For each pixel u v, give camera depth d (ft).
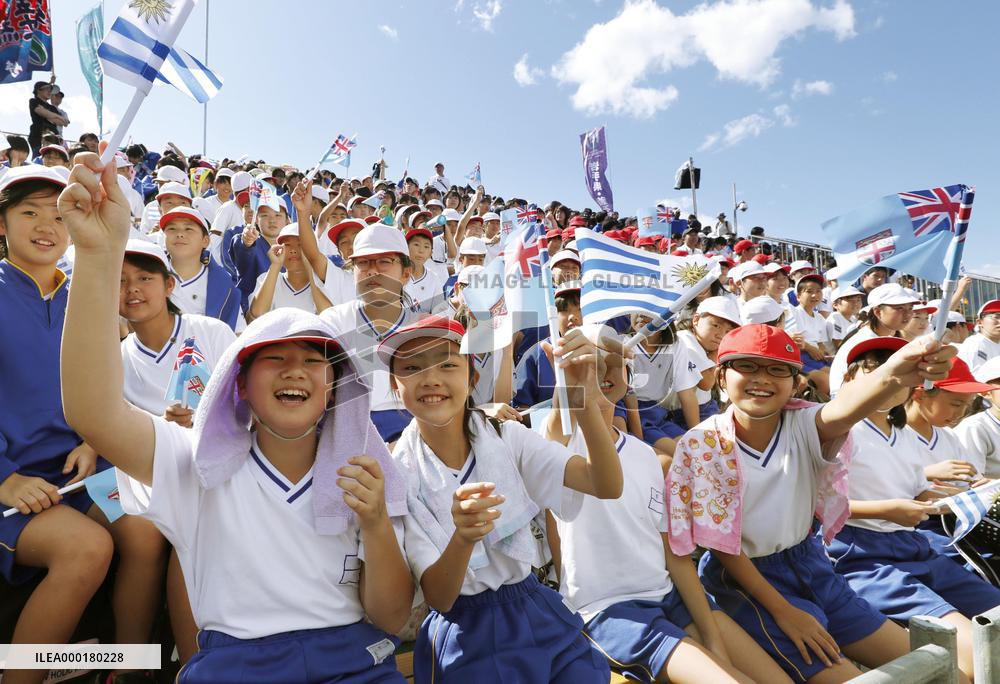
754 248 32.53
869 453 9.95
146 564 7.51
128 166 22.70
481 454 6.72
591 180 28.12
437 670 6.61
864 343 8.96
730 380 8.18
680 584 8.08
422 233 17.37
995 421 12.67
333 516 5.72
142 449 5.18
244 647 5.41
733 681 6.63
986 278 34.81
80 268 4.49
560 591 8.34
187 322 9.71
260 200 17.07
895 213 6.65
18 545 7.02
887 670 5.38
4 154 25.39
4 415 7.64
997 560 9.98
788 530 8.36
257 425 5.91
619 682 7.88
